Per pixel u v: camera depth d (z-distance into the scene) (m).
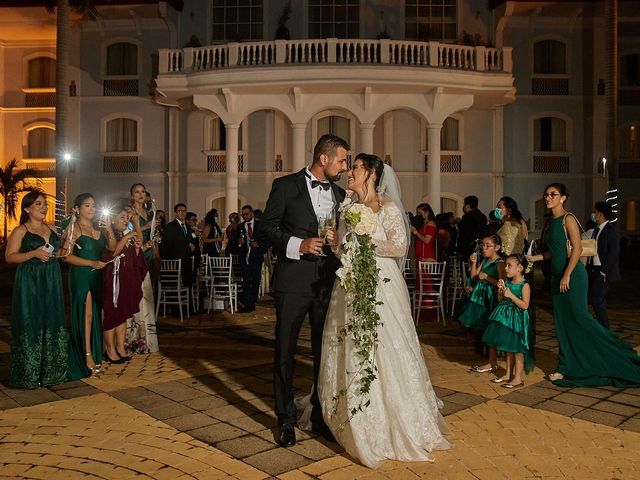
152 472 3.87
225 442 4.38
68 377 6.03
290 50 17.86
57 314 5.93
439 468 3.92
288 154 22.36
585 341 5.98
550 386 5.92
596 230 7.79
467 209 9.75
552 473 3.85
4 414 5.02
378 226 4.30
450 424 4.76
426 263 9.77
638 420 4.88
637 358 5.89
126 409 5.14
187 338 8.48
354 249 4.10
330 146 4.36
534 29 22.44
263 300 12.73
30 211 5.81
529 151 22.61
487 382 6.06
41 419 4.89
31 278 5.81
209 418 4.91
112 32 22.91
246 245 10.98
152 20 22.53
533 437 4.48
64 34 16.41
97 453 4.18
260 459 4.07
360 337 4.01
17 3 21.28
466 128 22.48
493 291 6.80
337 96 18.38
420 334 8.75
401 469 3.90
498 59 18.56
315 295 4.41
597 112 22.36
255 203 22.47
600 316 7.76
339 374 4.20
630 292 14.05
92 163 23.14
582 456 4.12
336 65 17.28
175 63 19.16
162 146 22.92
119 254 6.67
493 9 22.14
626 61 22.83
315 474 3.83
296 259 4.28
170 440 4.42
